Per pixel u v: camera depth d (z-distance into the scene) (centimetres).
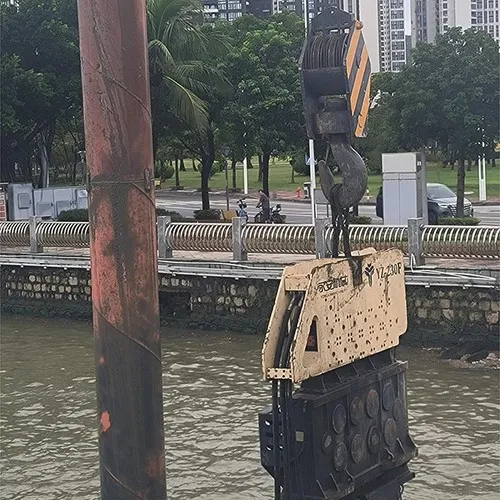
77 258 1898
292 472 408
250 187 5234
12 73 2819
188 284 1739
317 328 406
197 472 970
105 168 373
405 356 1426
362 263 440
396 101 2794
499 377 1290
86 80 375
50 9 3002
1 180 3219
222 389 1293
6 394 1327
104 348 377
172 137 3359
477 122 2612
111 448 377
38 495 930
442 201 2584
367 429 445
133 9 372
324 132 434
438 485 905
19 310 1998
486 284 1417
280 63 3044
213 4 9950
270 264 1648
